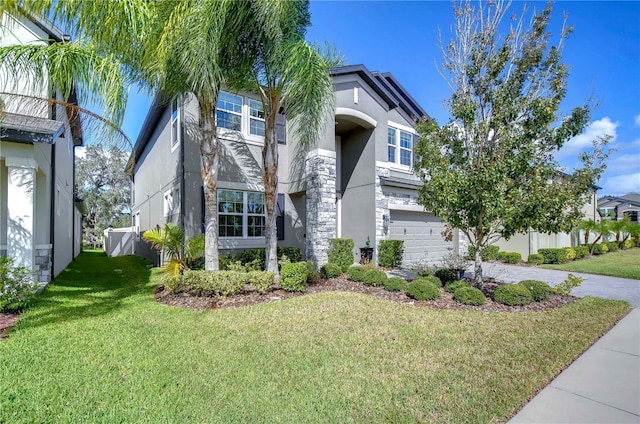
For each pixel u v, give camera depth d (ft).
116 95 19.90
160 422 10.13
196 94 27.02
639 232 76.95
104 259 60.44
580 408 11.27
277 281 28.73
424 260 50.65
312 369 13.66
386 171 46.24
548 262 52.34
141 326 18.80
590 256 63.46
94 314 21.22
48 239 31.55
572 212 23.75
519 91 25.26
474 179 23.75
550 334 17.88
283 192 43.34
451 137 27.50
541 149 24.38
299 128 27.55
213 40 22.15
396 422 10.25
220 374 13.15
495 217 23.86
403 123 51.57
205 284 25.49
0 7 18.81
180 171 37.35
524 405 11.41
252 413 10.61
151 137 54.80
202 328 18.51
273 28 23.52
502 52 25.13
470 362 14.43
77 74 19.24
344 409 10.89
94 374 13.01
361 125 45.09
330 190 39.14
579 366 14.58
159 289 29.53
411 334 17.74
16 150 25.44
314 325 19.06
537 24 24.81
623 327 19.76
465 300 23.80
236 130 39.29
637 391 12.42
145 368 13.58
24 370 13.23
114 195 111.14
